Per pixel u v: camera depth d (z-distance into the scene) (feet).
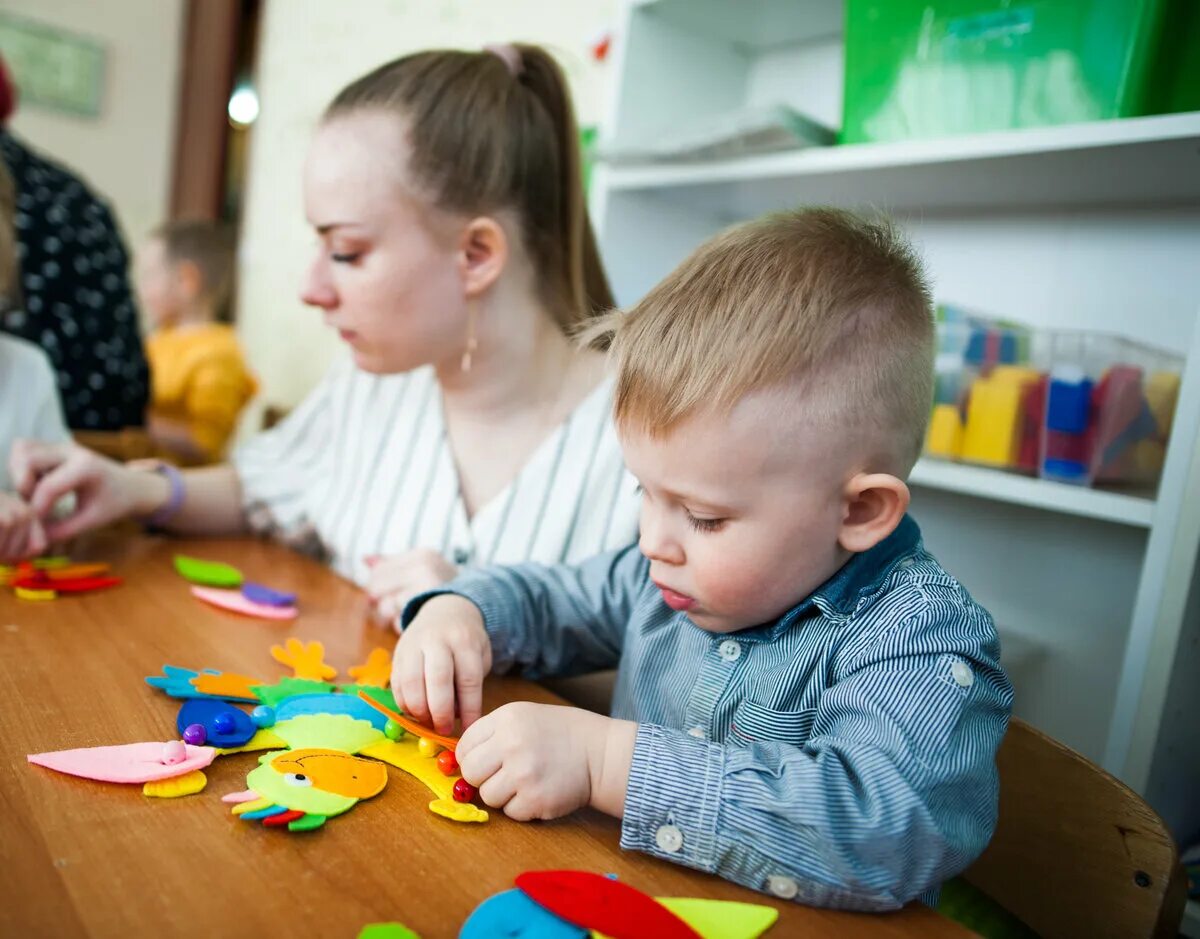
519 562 2.85
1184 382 2.65
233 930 1.14
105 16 10.39
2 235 3.78
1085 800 1.76
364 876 1.30
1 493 2.81
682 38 4.41
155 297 8.24
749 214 4.55
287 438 3.66
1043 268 3.69
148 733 1.64
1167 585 2.66
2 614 2.21
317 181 2.58
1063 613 3.71
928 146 3.14
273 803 1.43
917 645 1.67
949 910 2.21
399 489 3.14
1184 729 2.80
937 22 3.21
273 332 9.16
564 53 5.07
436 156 2.59
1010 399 3.21
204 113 10.32
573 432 2.98
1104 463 2.98
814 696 1.83
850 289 1.78
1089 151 2.81
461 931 1.18
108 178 10.73
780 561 1.74
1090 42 2.84
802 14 4.15
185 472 3.42
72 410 5.06
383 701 1.90
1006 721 1.70
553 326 3.05
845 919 1.38
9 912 1.12
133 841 1.30
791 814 1.42
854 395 1.72
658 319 1.82
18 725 1.63
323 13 8.42
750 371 1.67
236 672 2.01
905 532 1.98
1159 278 3.37
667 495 1.77
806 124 3.54
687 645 2.11
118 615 2.31
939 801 1.48
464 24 6.46
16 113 10.07
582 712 1.65
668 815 1.47
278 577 2.89
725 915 1.32
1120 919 1.67
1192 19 2.75
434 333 2.72
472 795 1.55
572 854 1.45
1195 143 2.60
